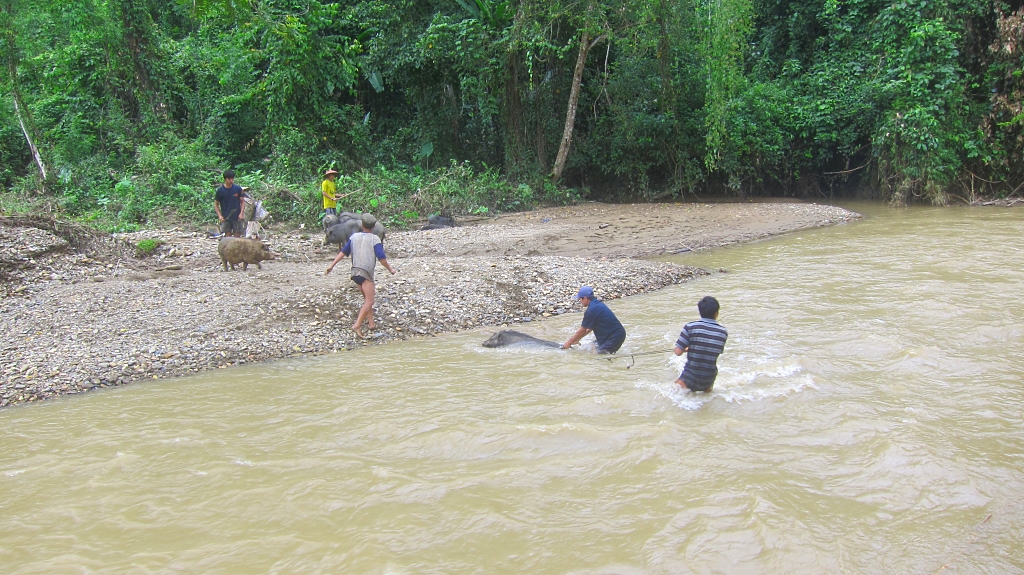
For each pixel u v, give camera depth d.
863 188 22.98
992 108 20.20
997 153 19.97
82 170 17.77
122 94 20.05
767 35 26.28
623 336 7.18
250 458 5.00
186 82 22.28
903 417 5.30
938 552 3.66
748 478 4.47
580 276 10.41
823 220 16.73
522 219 18.00
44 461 5.02
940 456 4.64
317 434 5.39
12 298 9.14
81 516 4.25
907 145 20.22
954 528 3.87
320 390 6.37
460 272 10.24
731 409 5.61
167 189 16.31
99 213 14.74
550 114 22.33
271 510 4.27
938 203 19.84
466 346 7.69
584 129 23.83
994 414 5.34
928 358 6.57
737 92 22.03
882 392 5.87
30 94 20.84
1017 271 10.18
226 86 21.33
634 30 19.70
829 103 22.36
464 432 5.23
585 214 18.81
